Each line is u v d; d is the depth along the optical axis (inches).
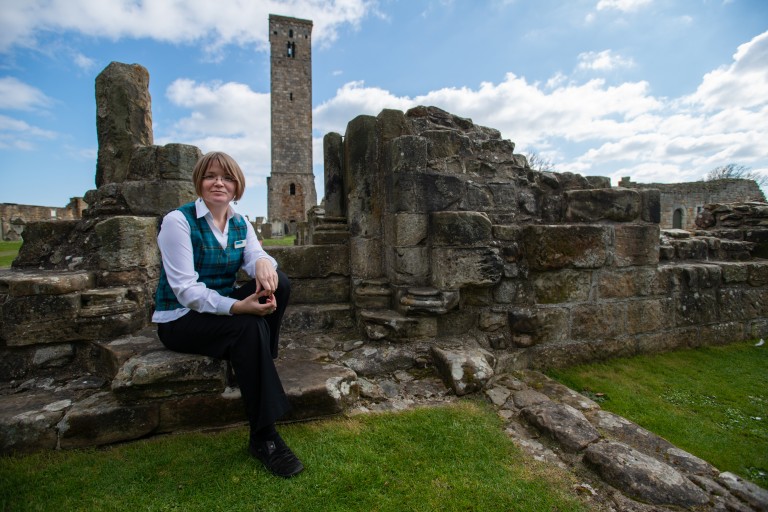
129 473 69.2
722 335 158.2
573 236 131.3
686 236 199.5
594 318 136.9
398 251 126.3
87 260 115.6
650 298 144.9
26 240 120.7
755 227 194.5
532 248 128.3
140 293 110.3
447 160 134.7
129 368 78.6
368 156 137.1
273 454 70.2
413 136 125.3
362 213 137.0
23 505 61.6
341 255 145.3
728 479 71.1
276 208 1467.8
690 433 92.9
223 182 82.0
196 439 79.4
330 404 88.4
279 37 1475.1
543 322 129.4
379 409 94.1
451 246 119.3
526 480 70.1
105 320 99.4
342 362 110.7
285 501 62.6
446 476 69.8
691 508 63.6
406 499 63.9
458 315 126.3
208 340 76.3
